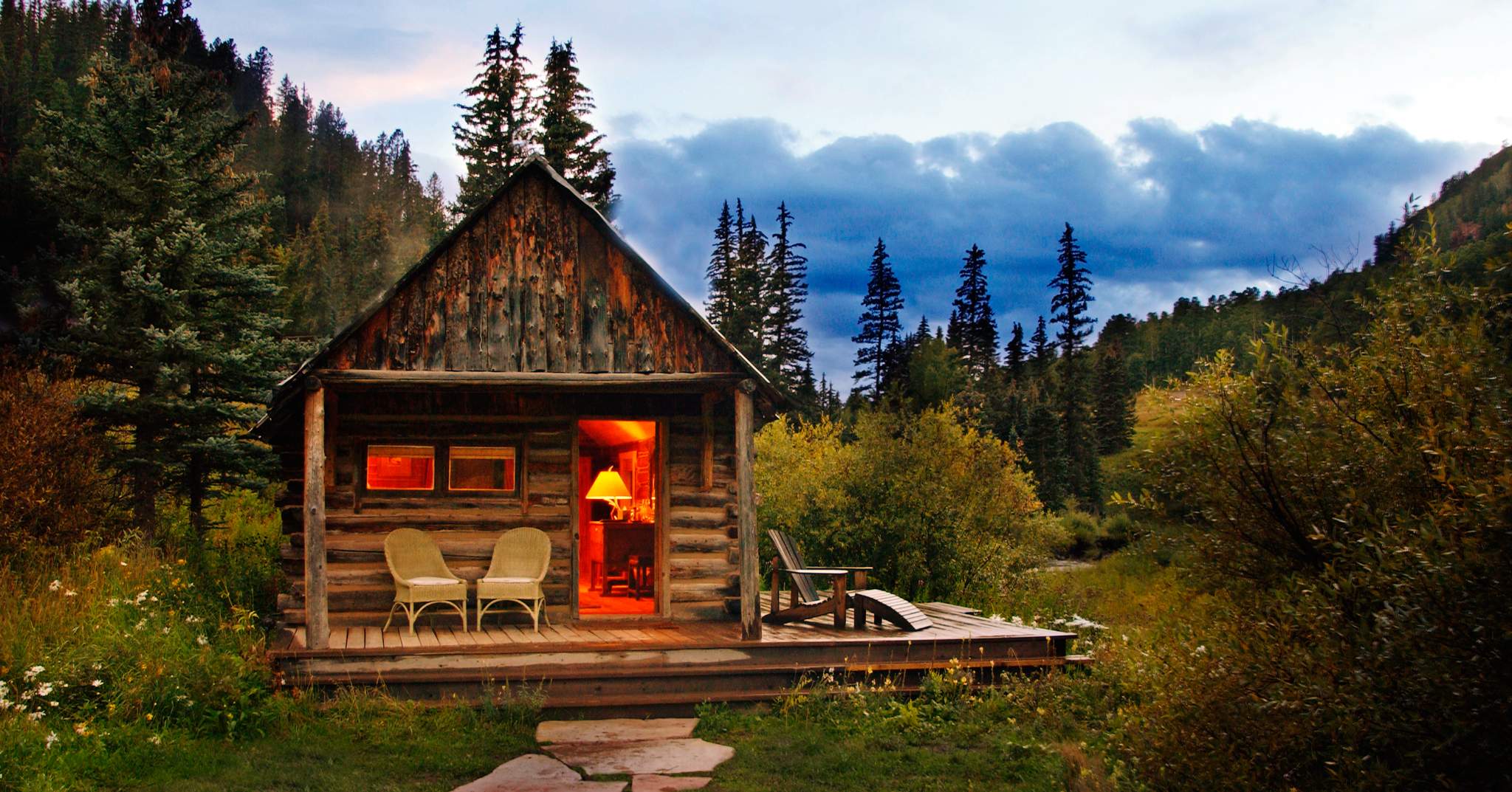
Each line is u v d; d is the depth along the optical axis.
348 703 9.11
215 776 7.40
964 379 48.62
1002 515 19.17
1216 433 5.93
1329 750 4.95
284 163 126.69
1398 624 4.41
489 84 38.06
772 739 8.80
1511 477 4.18
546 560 11.55
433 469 11.86
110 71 15.20
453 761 8.00
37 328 14.73
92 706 8.12
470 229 10.92
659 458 12.40
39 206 28.08
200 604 10.98
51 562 10.94
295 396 10.59
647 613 12.48
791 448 21.12
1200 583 6.04
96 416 14.08
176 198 15.27
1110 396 54.31
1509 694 4.15
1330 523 5.52
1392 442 5.37
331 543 11.41
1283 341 6.07
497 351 10.80
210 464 15.41
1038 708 9.27
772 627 11.84
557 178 11.05
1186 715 5.25
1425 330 5.53
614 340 11.03
